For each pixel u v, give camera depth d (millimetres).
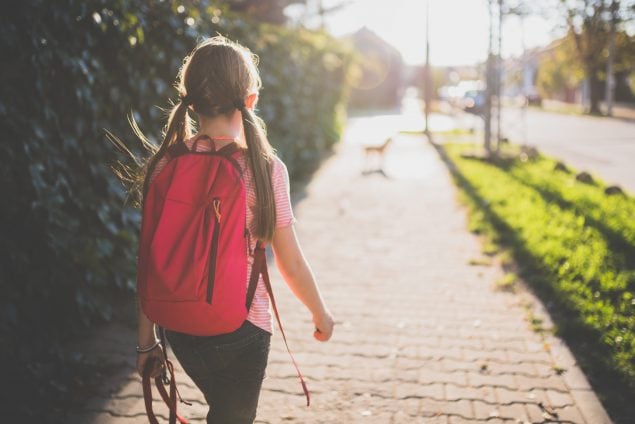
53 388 3307
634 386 3350
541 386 3441
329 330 1941
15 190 3482
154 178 1818
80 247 4047
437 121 32094
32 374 3332
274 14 16250
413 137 21969
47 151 3729
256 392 1880
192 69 1801
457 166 13156
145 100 4855
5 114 3281
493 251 6297
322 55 14922
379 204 9188
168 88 5242
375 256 6316
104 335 4078
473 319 4516
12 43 3285
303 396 3346
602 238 6148
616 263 5352
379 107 48906
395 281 5469
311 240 7004
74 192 4133
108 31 4250
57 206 3697
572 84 44719
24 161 3482
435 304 4855
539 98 43844
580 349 3902
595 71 33312
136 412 3158
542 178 10516
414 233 7309
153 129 5059
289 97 10406
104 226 4289
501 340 4113
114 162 4512
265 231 1731
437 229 7504
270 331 1854
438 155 15891
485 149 14422
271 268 5742
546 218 7160
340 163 14203
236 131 1863
